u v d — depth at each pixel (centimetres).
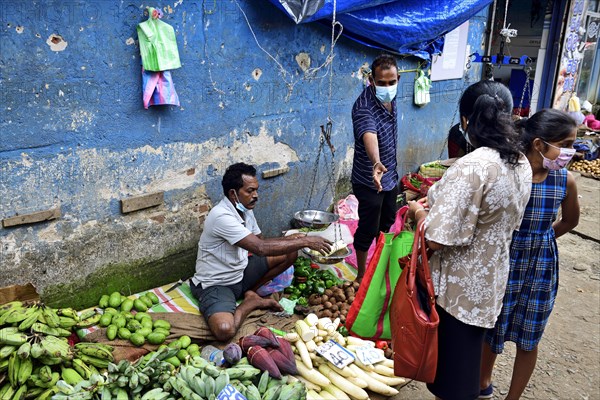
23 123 285
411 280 211
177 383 250
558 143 227
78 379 262
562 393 310
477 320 211
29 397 250
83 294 335
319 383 287
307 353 299
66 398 238
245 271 359
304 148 461
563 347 354
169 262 378
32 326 263
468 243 202
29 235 302
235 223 325
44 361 259
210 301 331
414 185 586
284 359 285
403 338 215
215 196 395
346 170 520
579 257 502
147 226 357
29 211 298
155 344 304
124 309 330
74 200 316
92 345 283
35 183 297
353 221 468
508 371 330
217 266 340
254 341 288
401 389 306
